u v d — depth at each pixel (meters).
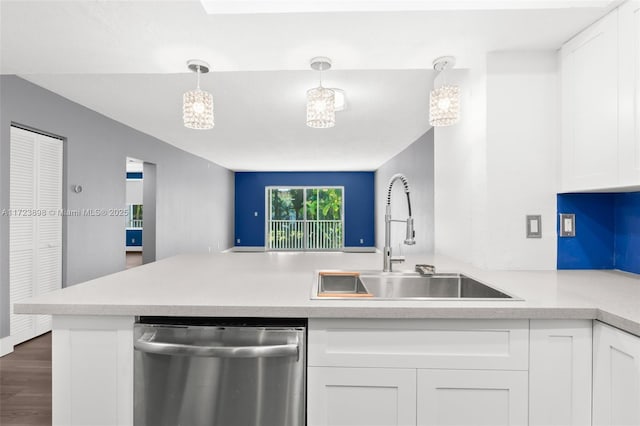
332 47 1.73
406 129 5.00
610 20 1.42
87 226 4.07
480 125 1.87
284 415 1.17
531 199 1.79
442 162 2.48
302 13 1.42
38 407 2.18
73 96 3.64
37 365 2.76
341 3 1.42
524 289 1.38
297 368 1.17
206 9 1.43
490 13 1.43
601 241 1.80
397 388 1.17
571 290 1.37
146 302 1.21
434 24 1.51
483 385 1.16
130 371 1.21
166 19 1.47
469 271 1.79
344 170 10.48
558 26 1.54
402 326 1.18
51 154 3.59
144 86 3.31
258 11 1.43
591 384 1.15
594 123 1.51
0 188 2.95
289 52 1.77
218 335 1.18
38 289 3.43
